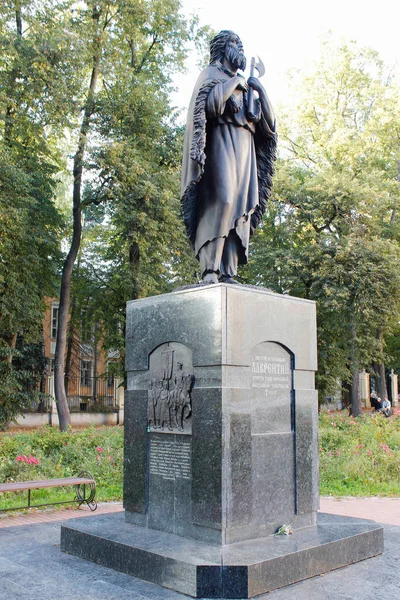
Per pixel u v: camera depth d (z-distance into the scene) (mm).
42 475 11086
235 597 4555
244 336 5637
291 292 27531
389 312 25078
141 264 24406
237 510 5320
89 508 9422
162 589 4797
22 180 18375
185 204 6320
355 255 24688
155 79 24047
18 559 5758
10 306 21969
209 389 5457
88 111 21531
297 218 27250
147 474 6043
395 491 11422
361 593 4691
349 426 17641
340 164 28438
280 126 30766
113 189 20781
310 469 6156
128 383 6441
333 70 29531
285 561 4883
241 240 6266
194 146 5832
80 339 35000
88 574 5219
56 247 23781
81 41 19547
